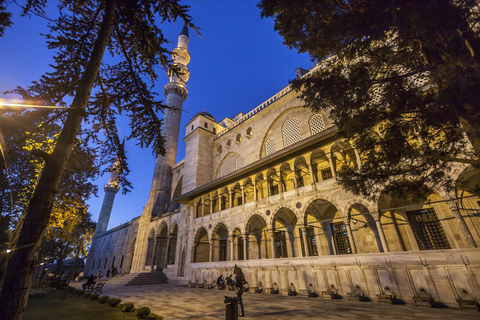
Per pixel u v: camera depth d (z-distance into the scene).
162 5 7.48
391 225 14.34
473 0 4.82
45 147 13.94
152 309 10.79
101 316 9.05
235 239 22.94
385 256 11.87
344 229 16.70
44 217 5.20
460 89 5.29
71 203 15.90
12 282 4.45
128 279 27.39
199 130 33.66
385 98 7.55
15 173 12.72
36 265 4.91
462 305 9.26
